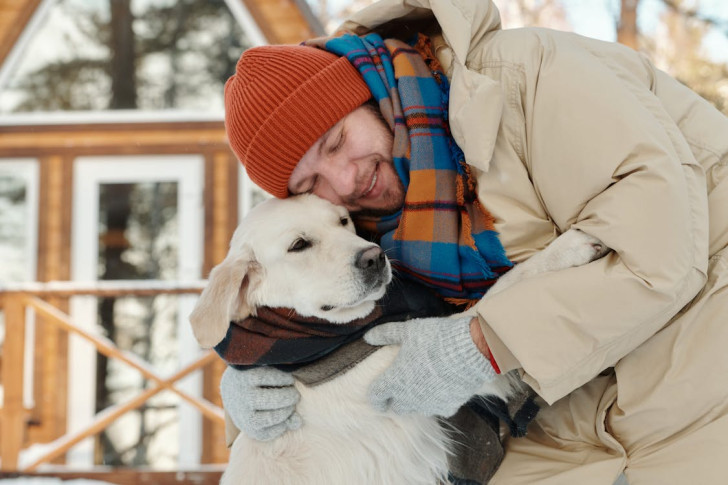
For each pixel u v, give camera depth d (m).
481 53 2.17
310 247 2.46
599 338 1.90
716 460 1.95
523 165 2.11
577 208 2.01
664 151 1.89
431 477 2.40
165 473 6.54
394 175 2.39
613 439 2.06
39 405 8.26
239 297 2.49
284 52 2.32
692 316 1.99
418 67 2.28
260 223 2.55
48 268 8.39
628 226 1.87
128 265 8.70
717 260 2.01
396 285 2.42
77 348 8.48
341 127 2.32
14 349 6.48
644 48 13.24
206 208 8.27
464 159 2.20
